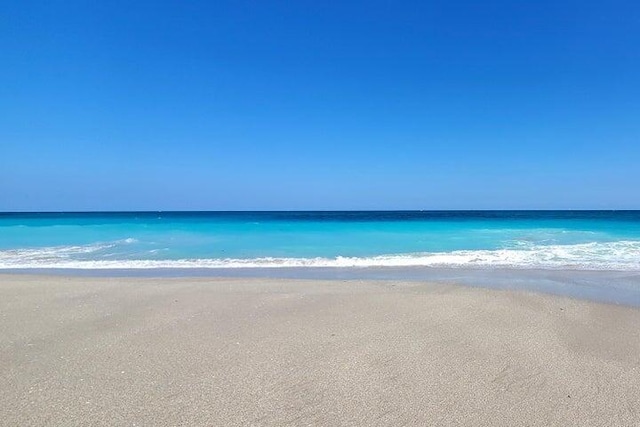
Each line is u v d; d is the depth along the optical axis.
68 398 4.19
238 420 3.81
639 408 4.13
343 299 8.74
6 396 4.23
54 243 20.91
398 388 4.52
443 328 6.71
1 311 7.74
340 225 33.91
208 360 5.26
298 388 4.49
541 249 18.03
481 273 12.72
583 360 5.38
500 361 5.32
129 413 3.91
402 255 16.44
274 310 7.82
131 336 6.22
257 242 21.16
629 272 12.81
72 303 8.38
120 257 16.16
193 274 12.70
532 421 3.87
